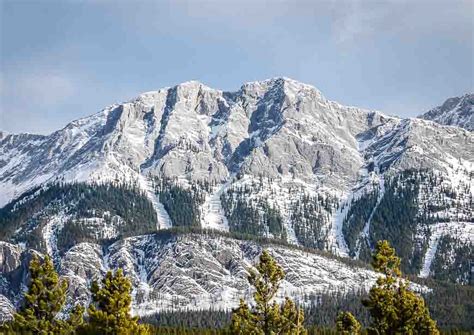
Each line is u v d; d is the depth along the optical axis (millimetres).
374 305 85188
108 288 96688
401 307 84312
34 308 97875
